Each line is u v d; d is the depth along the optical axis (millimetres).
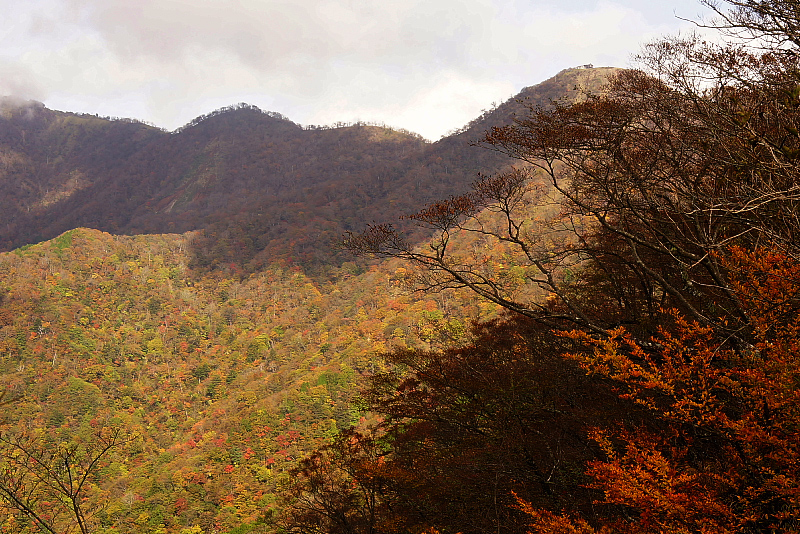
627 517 4852
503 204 9133
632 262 7844
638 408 6863
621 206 7441
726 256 5375
